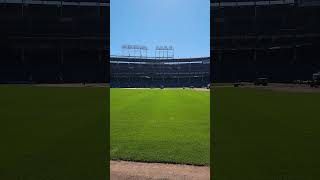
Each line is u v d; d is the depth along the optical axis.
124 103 29.78
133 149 9.77
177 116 18.98
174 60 130.25
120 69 124.56
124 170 7.48
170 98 38.00
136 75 126.31
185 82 127.19
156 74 127.75
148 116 18.97
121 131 13.27
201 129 13.80
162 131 13.27
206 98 37.44
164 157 8.68
